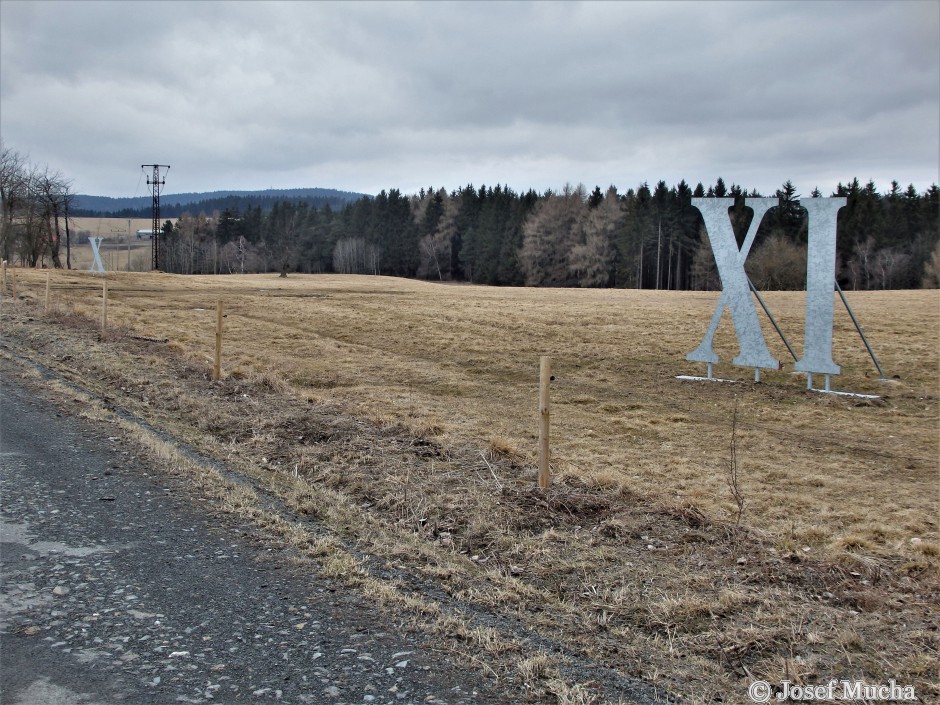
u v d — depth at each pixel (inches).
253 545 244.5
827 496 423.5
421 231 4803.2
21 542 237.6
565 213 4040.4
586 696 163.3
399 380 778.8
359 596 209.8
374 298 1786.4
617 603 214.2
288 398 525.0
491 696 162.4
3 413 408.2
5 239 2731.3
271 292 1881.2
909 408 719.7
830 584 240.4
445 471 343.6
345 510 284.0
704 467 479.5
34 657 171.0
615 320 1337.4
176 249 5251.0
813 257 780.0
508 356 963.3
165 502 282.4
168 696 157.3
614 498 315.6
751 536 289.3
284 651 178.1
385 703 157.8
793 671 177.5
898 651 191.0
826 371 776.3
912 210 3432.6
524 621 200.7
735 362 832.9
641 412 675.4
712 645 191.0
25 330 739.4
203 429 407.5
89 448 350.3
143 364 591.8
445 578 226.8
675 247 3710.6
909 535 346.3
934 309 1483.8
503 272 4156.0
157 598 203.6
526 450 464.1
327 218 5418.3
